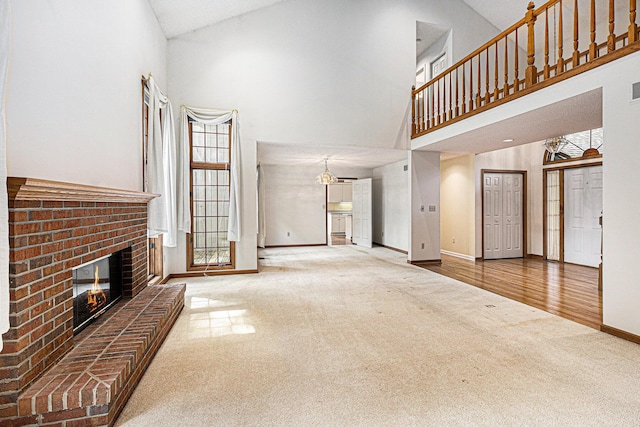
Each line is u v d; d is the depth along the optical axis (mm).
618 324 2945
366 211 9344
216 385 2180
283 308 3814
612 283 2980
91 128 2625
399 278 5383
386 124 6375
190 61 5402
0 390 1610
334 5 6047
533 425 1775
